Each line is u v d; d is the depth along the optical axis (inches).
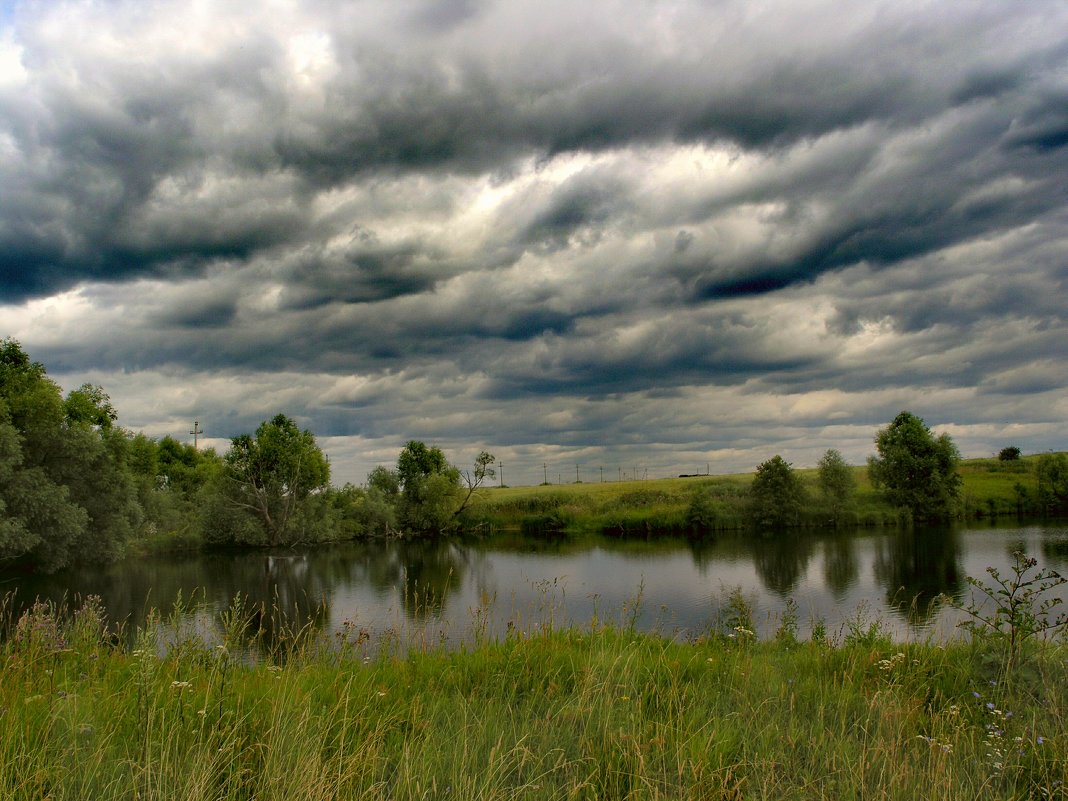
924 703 269.4
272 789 170.9
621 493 3506.4
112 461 1722.4
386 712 240.2
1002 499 3041.3
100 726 211.5
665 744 208.5
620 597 1167.0
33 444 1610.5
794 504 2696.9
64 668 283.1
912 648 348.2
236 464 2583.7
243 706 230.5
